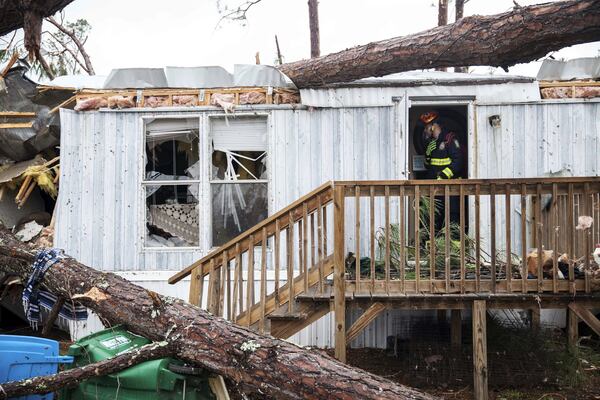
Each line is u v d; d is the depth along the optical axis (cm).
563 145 708
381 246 670
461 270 526
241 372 370
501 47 487
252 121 734
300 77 702
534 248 652
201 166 725
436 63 554
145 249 727
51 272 484
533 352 585
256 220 728
